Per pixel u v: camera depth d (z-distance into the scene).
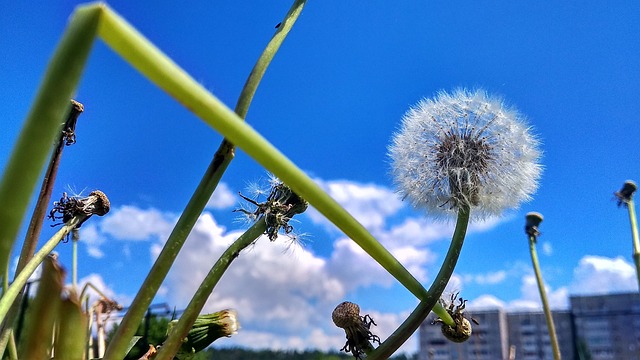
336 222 0.08
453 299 0.15
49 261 0.05
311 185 0.07
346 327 0.15
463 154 0.15
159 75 0.05
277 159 0.06
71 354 0.05
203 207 0.09
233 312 0.13
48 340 0.05
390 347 0.13
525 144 0.16
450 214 0.15
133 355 0.14
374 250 0.10
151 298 0.09
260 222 0.12
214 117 0.06
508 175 0.15
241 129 0.06
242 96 0.10
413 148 0.16
